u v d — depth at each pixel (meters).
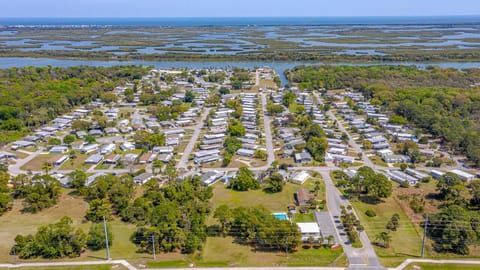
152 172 156.62
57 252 102.50
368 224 118.19
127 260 100.62
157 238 104.44
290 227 105.75
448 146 186.25
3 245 107.88
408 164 164.62
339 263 98.81
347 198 134.88
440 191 135.12
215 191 141.88
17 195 137.38
